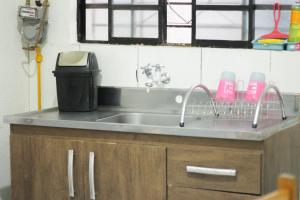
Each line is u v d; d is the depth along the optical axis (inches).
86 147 99.0
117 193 97.6
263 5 116.6
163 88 117.4
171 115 114.2
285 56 108.6
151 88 118.1
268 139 89.4
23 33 126.2
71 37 127.6
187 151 91.7
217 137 88.8
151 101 118.2
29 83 130.5
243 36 118.2
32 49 127.8
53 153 102.0
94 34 129.0
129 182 96.5
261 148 86.9
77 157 100.0
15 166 105.7
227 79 108.3
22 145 104.6
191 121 103.3
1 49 121.4
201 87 104.6
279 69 109.3
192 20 121.3
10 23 123.9
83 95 116.0
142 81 119.5
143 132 94.3
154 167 94.3
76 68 114.4
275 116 106.3
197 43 121.3
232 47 118.3
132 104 120.0
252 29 117.4
